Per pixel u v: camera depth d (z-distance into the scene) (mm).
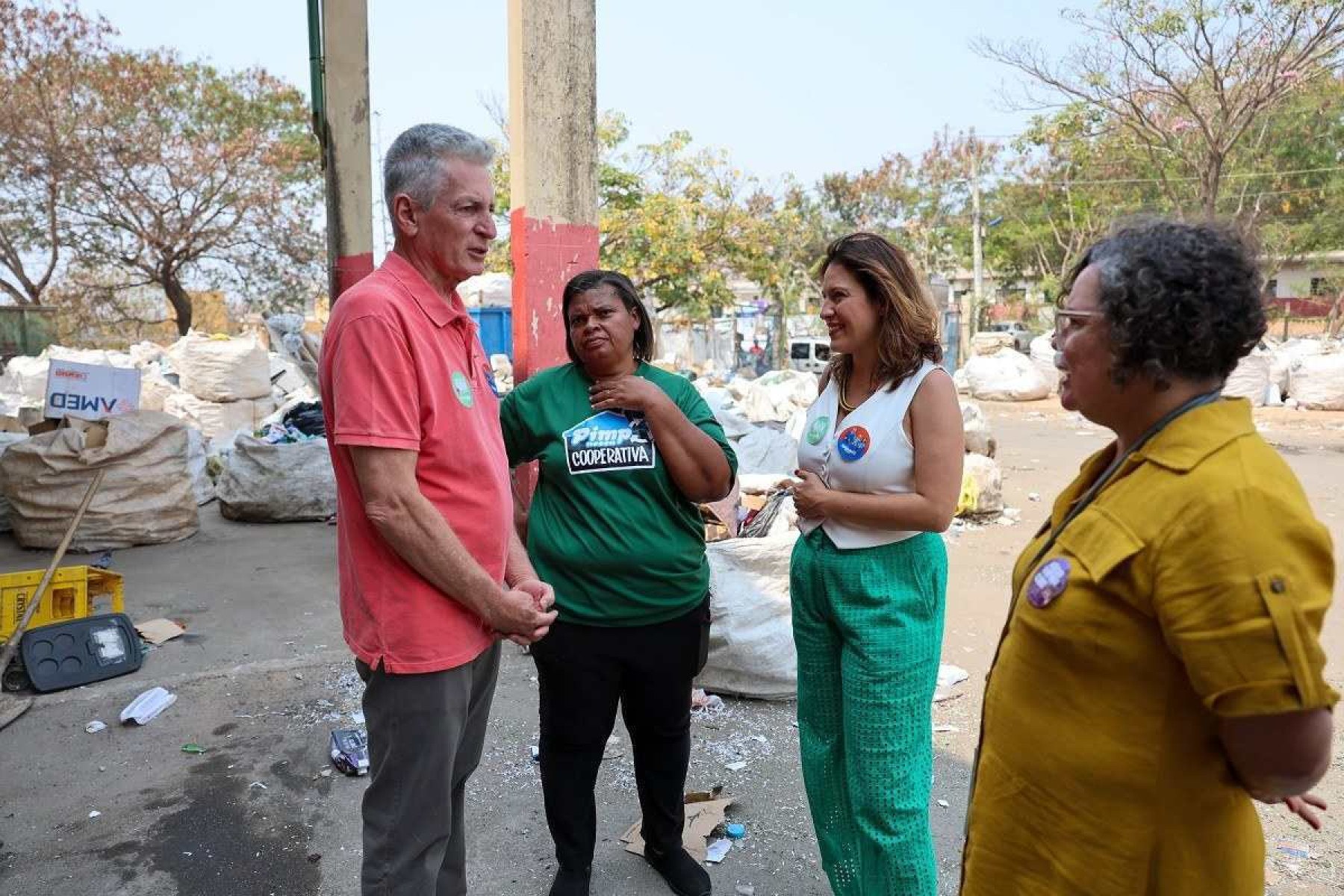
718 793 3250
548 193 4223
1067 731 1361
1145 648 1273
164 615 5039
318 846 2953
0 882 2752
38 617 4422
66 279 22109
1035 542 1505
